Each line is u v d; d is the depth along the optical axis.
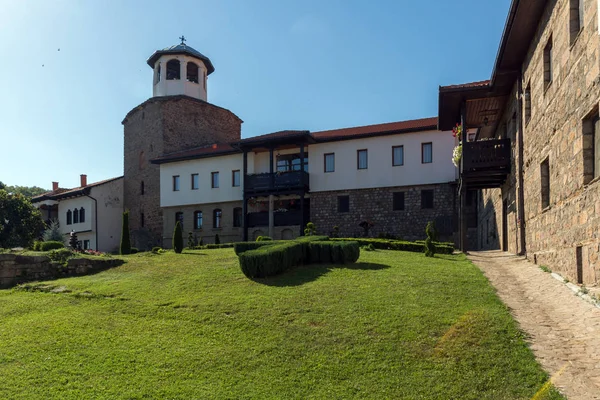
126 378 6.20
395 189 28.97
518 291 8.91
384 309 8.07
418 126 28.28
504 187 17.11
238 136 45.81
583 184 7.97
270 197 31.64
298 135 29.20
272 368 6.26
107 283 12.84
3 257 14.10
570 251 8.69
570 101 8.73
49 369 6.58
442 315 7.45
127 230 21.36
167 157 37.03
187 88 41.34
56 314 9.63
